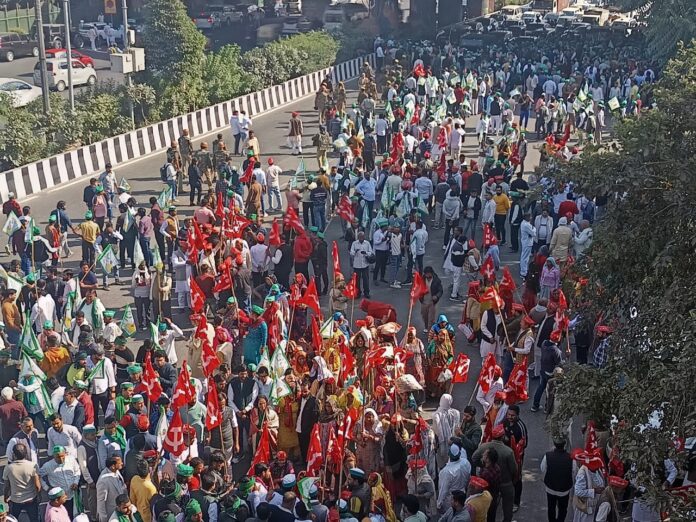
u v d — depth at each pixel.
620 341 12.92
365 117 38.50
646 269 13.17
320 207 28.27
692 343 10.85
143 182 34.25
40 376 16.91
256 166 30.19
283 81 49.81
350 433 14.31
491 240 24.16
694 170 12.50
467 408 15.53
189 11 72.00
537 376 19.95
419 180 30.02
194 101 43.03
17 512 14.55
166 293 21.83
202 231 23.94
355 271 24.41
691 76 14.29
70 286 20.91
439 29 69.19
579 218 26.09
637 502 13.49
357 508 13.43
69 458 14.48
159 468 14.64
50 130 35.78
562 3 82.75
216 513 13.00
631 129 13.41
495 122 40.62
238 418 16.70
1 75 52.06
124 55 37.78
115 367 18.09
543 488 16.47
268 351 18.56
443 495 14.31
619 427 11.74
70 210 30.89
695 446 12.20
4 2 66.38
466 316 21.83
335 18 69.31
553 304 19.19
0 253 26.89
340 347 17.39
